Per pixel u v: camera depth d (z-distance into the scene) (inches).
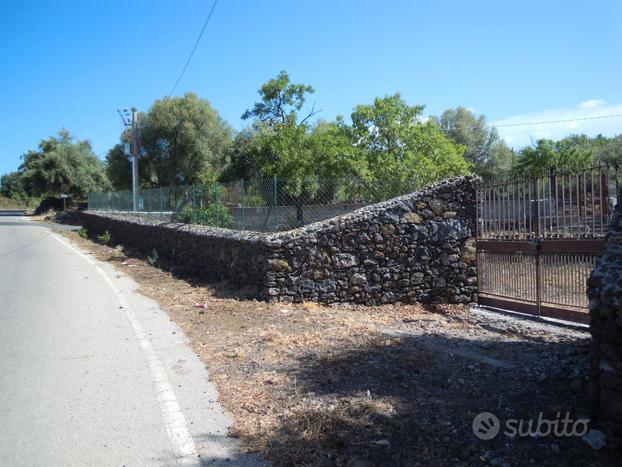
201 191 562.3
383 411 165.9
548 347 240.7
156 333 279.3
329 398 179.2
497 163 1579.7
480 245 371.2
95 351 245.4
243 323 297.9
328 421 158.2
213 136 1596.9
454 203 383.2
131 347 251.9
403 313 346.0
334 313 332.8
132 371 215.6
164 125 1533.0
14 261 642.2
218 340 262.2
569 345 239.9
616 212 177.6
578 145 1644.9
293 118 1080.2
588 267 281.3
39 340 266.1
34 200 3368.6
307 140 805.9
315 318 311.1
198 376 208.4
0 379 206.8
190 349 247.3
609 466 129.7
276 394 185.8
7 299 383.2
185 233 535.2
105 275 517.3
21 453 145.4
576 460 133.2
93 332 282.2
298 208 437.7
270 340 257.6
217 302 359.9
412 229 375.6
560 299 300.2
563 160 1296.8
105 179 2353.6
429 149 738.8
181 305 354.3
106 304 362.3
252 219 450.3
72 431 159.2
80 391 193.0
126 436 155.4
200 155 1547.7
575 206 288.4
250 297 369.1
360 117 766.5
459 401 174.2
